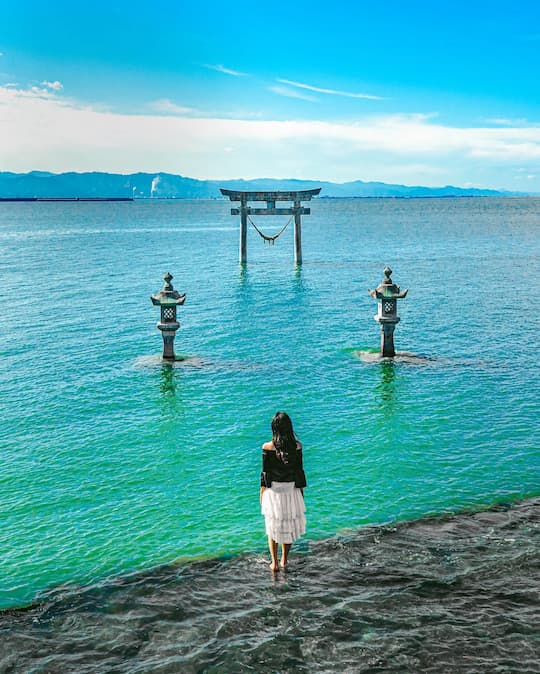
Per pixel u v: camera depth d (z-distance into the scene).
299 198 43.56
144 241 74.25
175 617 6.40
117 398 14.88
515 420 12.94
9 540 8.33
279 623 6.22
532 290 32.75
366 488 9.77
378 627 6.10
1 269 44.44
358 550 7.75
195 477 10.38
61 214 190.25
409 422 12.91
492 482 9.93
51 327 23.67
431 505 9.12
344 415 13.43
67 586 7.13
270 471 6.96
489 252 56.91
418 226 107.38
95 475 10.51
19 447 11.82
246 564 7.52
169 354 18.56
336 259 51.41
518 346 20.03
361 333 22.30
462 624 6.11
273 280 37.75
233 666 5.59
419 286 34.75
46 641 6.05
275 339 21.39
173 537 8.32
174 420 13.27
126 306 28.48
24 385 16.03
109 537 8.35
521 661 5.54
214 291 33.19
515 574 7.07
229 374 16.89
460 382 15.88
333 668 5.52
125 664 5.67
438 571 7.17
